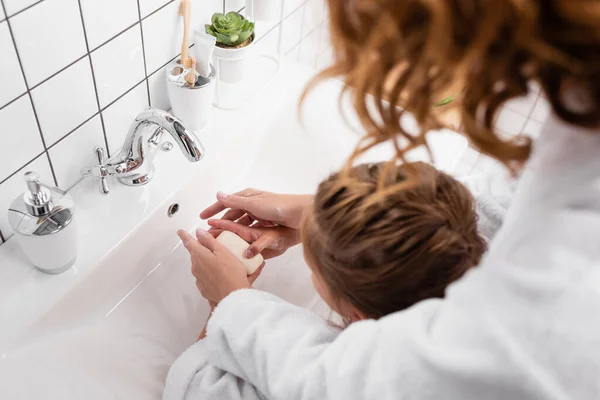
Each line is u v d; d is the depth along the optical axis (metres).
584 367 0.35
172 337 0.87
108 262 0.81
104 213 0.84
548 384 0.36
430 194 0.58
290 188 1.07
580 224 0.36
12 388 0.71
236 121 1.01
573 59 0.30
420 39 0.32
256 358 0.63
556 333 0.35
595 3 0.27
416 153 0.95
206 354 0.74
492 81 0.34
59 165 0.81
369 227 0.57
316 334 0.63
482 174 0.79
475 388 0.39
